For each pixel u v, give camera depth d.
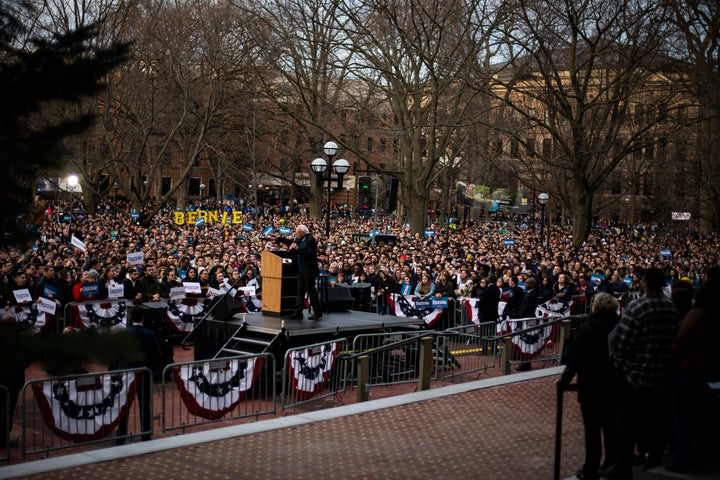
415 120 42.75
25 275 16.44
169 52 48.88
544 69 34.59
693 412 7.36
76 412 9.44
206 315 15.59
